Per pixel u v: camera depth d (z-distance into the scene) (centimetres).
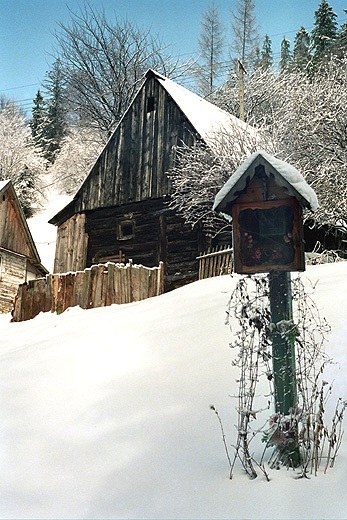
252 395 278
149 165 1467
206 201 1278
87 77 2911
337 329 407
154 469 276
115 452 300
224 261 970
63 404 384
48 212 3344
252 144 1273
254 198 308
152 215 1434
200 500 241
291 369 284
